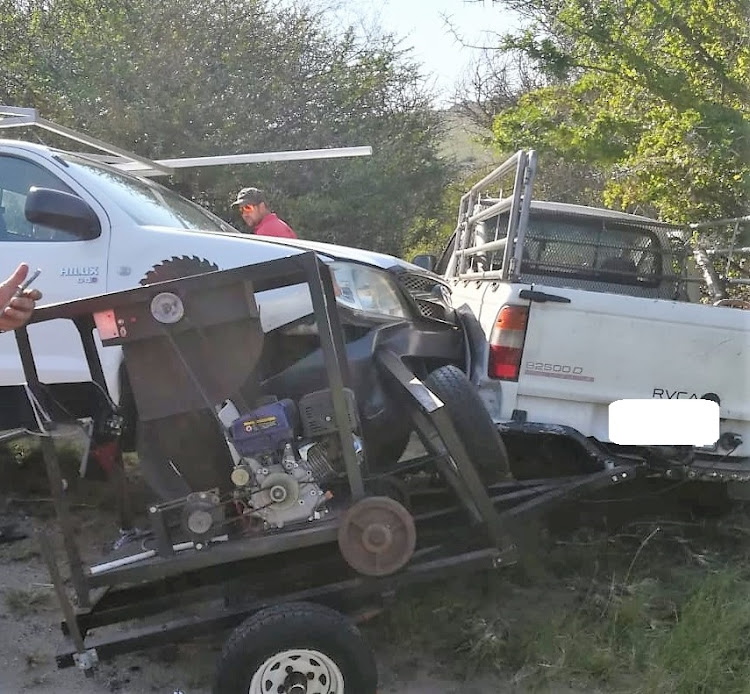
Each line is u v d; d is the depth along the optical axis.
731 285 7.09
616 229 6.81
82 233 4.89
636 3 9.27
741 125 8.67
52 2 14.23
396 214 14.85
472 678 3.54
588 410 4.49
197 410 3.18
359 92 15.34
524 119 9.98
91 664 3.21
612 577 4.31
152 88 13.29
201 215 5.96
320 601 3.31
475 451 3.80
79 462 5.82
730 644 3.56
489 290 4.78
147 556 3.29
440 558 3.54
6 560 4.56
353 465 3.20
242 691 2.99
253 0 14.69
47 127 5.37
